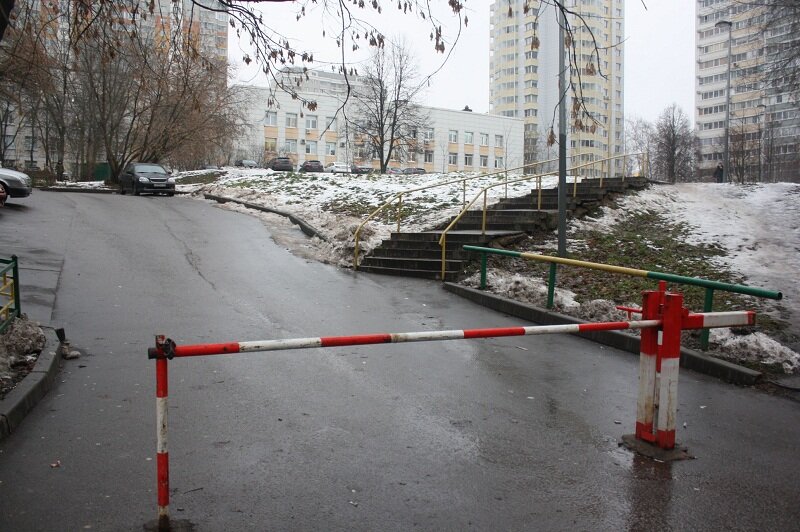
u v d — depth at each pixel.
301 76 8.16
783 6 14.10
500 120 91.31
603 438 5.33
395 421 5.56
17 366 6.31
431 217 17.28
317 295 11.25
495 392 6.47
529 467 4.71
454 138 87.81
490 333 4.55
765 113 57.91
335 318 9.62
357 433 5.25
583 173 31.48
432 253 13.78
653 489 4.41
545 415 5.86
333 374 6.87
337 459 4.72
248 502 4.03
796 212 16.80
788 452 5.19
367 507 4.02
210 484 4.25
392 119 53.28
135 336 8.14
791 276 11.45
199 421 5.39
